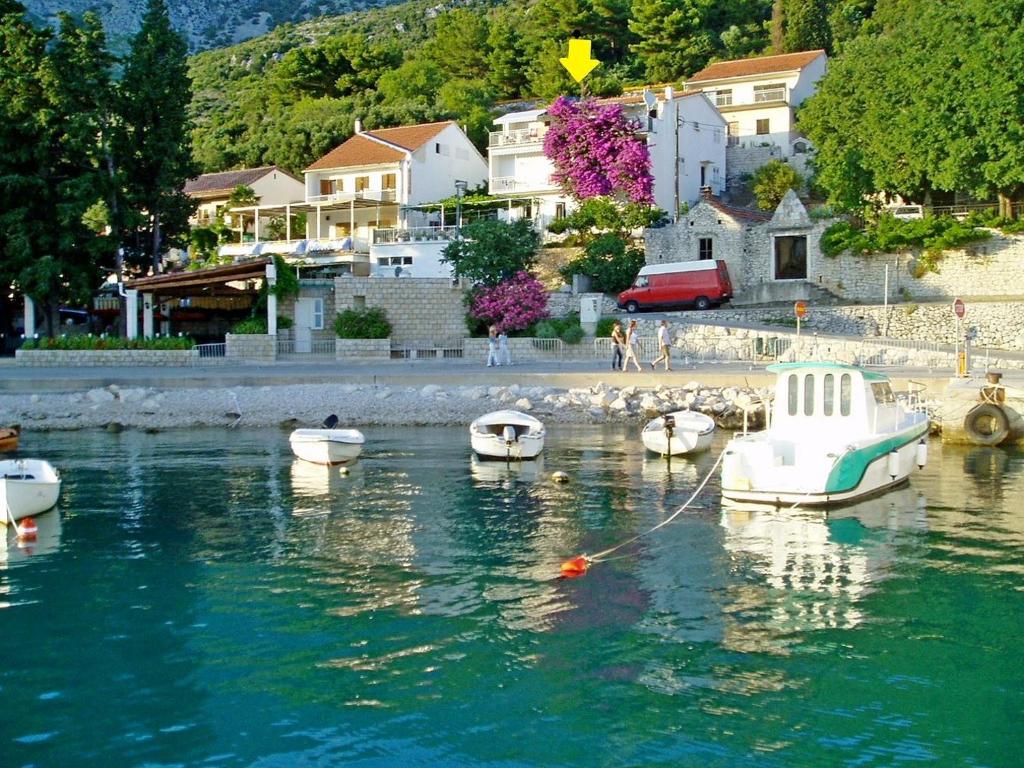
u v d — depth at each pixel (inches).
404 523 934.4
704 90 3518.7
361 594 736.3
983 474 1171.9
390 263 2837.1
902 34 2461.9
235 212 3309.5
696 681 589.9
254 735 530.0
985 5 2098.9
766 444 991.0
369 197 3228.3
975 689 579.5
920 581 762.8
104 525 929.5
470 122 3986.2
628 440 1397.6
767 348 1910.7
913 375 1614.2
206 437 1430.9
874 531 904.9
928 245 2190.0
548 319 2123.5
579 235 2687.0
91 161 2276.1
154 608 706.8
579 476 1146.7
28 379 1695.4
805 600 722.2
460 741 523.2
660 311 2284.7
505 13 5866.1
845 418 1057.5
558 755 509.4
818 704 561.3
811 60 3472.0
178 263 3029.0
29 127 2116.1
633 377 1689.2
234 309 2358.5
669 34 4286.4
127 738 526.9
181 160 2409.0
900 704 561.9
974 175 2118.6
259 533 900.6
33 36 2158.0
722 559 821.9
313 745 519.8
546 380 1710.1
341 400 1611.7
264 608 707.4
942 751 514.0
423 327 2140.7
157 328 2315.5
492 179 3134.8
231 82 7396.7
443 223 2925.7
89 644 643.5
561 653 629.0
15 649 635.5
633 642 645.9
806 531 907.4
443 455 1279.5
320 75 4921.3
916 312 2050.9
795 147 3270.2
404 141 3356.3
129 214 2282.2
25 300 2190.0
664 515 965.2
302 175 4010.8
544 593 738.2
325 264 2925.7
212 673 601.6
